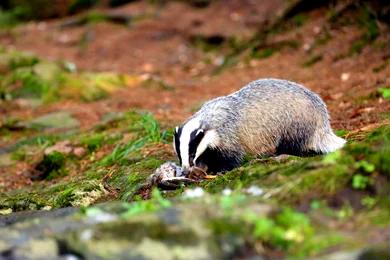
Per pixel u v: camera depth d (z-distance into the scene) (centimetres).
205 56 2595
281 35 2272
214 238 600
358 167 724
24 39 3022
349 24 2062
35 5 3391
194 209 646
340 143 1080
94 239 607
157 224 615
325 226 645
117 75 2211
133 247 596
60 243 614
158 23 2900
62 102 1989
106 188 1066
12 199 1054
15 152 1559
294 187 714
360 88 1590
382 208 674
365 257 563
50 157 1429
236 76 2125
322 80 1784
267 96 1073
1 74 2105
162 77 2389
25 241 631
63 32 3052
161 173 991
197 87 2112
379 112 1341
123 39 2848
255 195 731
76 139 1530
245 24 2705
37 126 1747
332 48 2012
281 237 610
